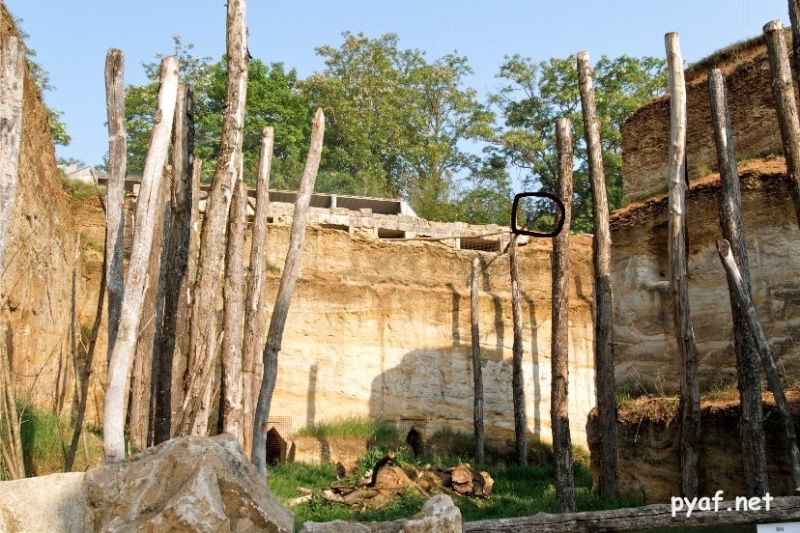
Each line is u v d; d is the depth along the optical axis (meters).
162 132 8.63
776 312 14.98
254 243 15.05
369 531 6.27
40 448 12.75
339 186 36.97
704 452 13.91
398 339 26.08
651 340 17.44
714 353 16.05
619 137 36.25
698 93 18.67
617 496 15.33
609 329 16.08
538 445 25.95
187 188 12.26
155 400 12.05
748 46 18.83
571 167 15.82
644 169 20.23
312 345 24.91
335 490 16.70
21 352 14.75
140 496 6.21
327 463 22.27
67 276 19.72
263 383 13.17
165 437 11.31
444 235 28.19
